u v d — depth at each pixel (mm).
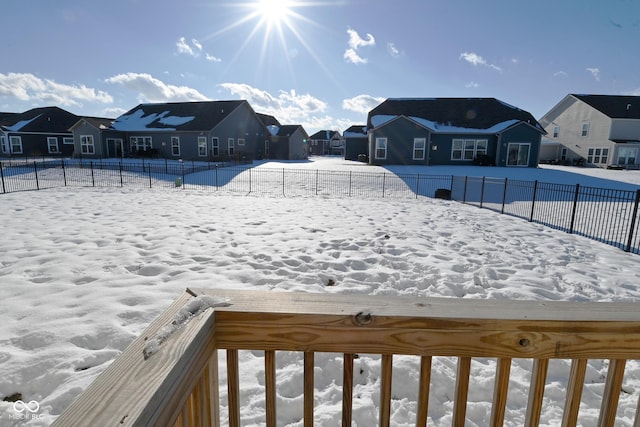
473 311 1021
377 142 26500
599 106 30484
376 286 4457
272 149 37500
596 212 10773
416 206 11188
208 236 6609
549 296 4258
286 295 1094
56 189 13562
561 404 2418
